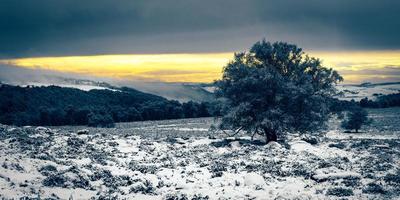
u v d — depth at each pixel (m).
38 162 22.94
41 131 41.38
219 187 21.20
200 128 87.06
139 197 18.70
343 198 18.42
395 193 19.36
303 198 18.14
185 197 18.50
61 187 18.75
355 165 28.12
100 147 35.31
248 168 27.08
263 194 19.39
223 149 38.81
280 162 30.02
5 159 21.69
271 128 43.00
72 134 43.19
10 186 17.33
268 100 46.22
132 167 26.59
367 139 56.38
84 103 129.50
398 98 181.50
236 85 46.12
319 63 47.72
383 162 29.28
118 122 122.88
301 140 46.03
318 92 47.03
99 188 19.89
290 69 47.78
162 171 25.36
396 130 78.62
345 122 77.31
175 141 44.66
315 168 26.52
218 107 47.25
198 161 30.62
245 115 45.62
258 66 48.16
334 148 40.12
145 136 51.03
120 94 147.75
